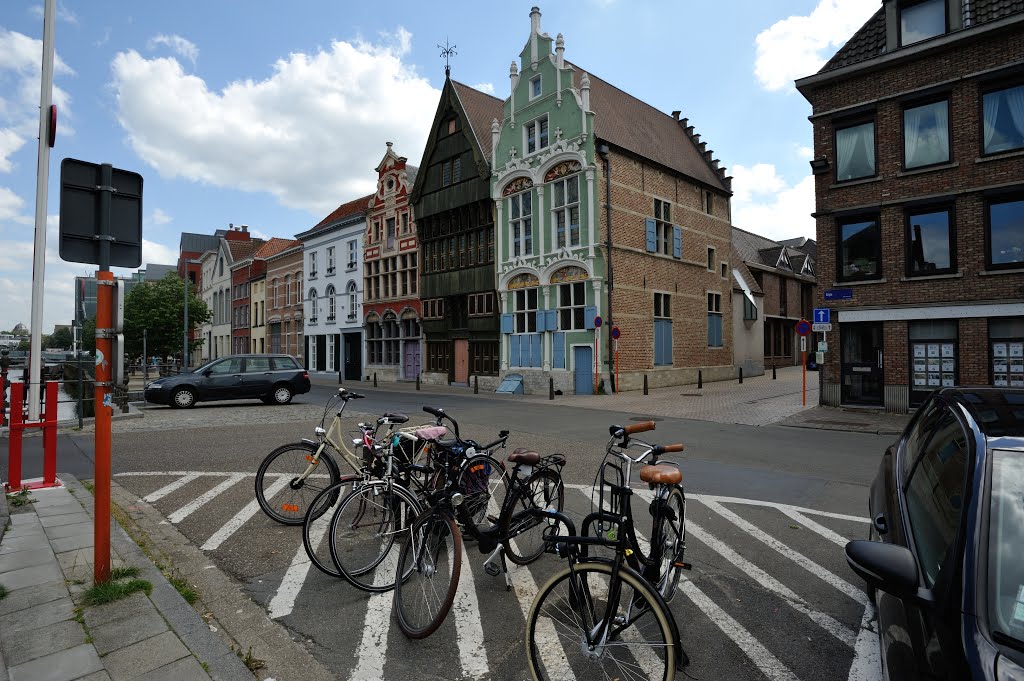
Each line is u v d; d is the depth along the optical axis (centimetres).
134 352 3628
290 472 557
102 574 378
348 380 3353
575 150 2120
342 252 3522
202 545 495
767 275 3641
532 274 2312
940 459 288
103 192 387
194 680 280
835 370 1564
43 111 912
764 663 317
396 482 445
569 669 276
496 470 505
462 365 2689
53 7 911
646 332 2264
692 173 2605
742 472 814
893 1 1488
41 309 938
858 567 228
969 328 1364
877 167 1503
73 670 285
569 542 287
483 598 398
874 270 1518
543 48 2261
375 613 375
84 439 1050
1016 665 174
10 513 544
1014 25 1302
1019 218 1320
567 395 2097
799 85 1603
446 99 2691
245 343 4825
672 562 370
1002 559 204
